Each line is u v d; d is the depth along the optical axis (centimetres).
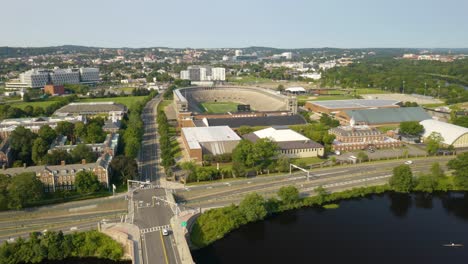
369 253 18850
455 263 18012
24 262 17750
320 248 19288
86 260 18150
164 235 18562
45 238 18200
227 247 19325
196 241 19388
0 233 19600
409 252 18962
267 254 18712
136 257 16612
